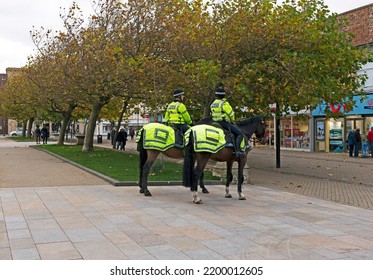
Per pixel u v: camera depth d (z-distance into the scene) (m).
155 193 10.52
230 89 14.74
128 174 13.55
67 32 21.66
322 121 29.83
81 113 35.38
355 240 6.32
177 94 10.28
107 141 52.03
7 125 92.50
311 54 15.59
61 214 7.81
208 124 9.79
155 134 9.95
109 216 7.70
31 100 31.62
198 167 9.24
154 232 6.59
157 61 17.66
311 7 16.44
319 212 8.56
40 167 16.81
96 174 13.80
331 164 20.86
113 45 18.91
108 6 20.33
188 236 6.39
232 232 6.69
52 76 22.52
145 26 19.31
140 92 19.91
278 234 6.62
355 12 26.78
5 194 9.95
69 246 5.77
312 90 14.77
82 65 19.36
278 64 15.55
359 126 27.09
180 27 16.48
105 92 19.89
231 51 15.45
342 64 16.27
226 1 15.71
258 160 23.52
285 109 17.05
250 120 10.39
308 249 5.80
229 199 9.96
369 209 9.26
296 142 32.56
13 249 5.60
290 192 11.71
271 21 15.30
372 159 23.58
